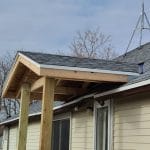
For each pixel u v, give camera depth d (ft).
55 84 36.40
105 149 37.40
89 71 33.50
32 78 40.45
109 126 36.45
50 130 32.71
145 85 29.60
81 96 40.98
